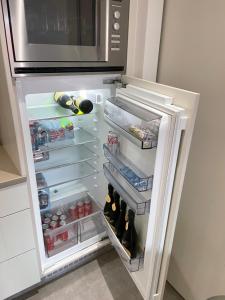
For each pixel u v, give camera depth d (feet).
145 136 2.81
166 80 3.69
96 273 5.03
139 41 3.49
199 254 3.86
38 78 3.08
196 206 3.69
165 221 3.08
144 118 2.77
